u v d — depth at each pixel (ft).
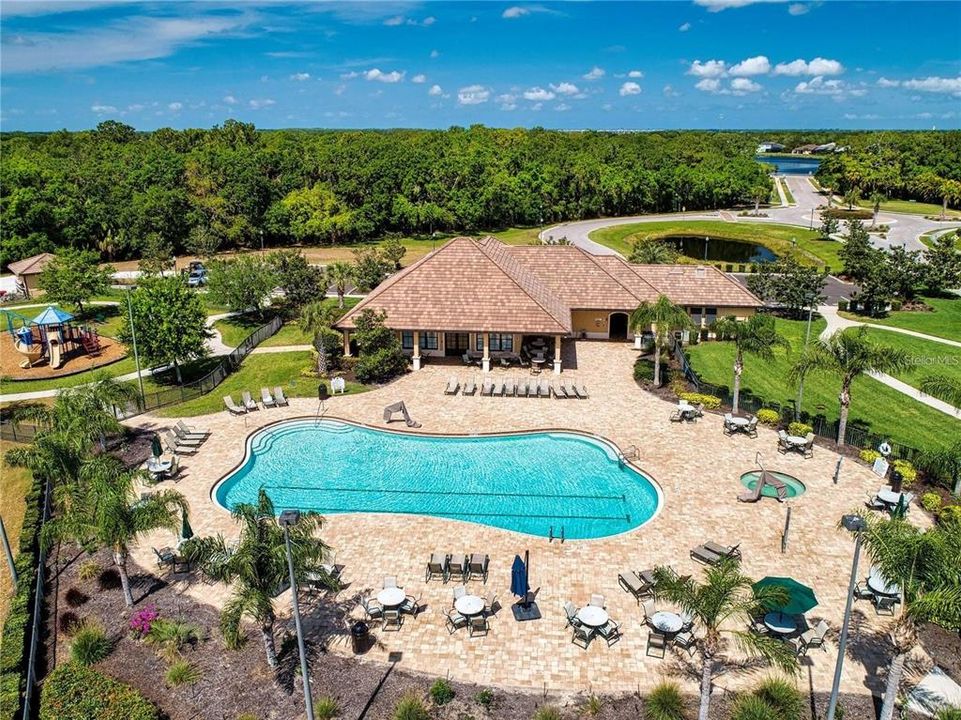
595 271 187.62
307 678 64.95
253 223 357.41
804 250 347.15
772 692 68.33
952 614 57.41
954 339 191.93
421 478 116.47
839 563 90.38
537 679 72.18
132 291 194.39
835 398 149.59
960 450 103.81
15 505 112.78
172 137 502.79
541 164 459.73
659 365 154.20
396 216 385.91
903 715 66.85
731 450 122.52
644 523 100.01
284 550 69.31
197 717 68.54
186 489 111.14
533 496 110.32
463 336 172.04
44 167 358.84
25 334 183.21
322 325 159.53
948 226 392.47
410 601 82.12
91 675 72.49
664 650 75.36
